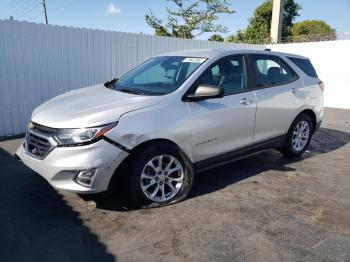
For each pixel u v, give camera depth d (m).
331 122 9.59
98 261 2.93
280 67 5.46
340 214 3.84
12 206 3.88
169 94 4.02
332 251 3.11
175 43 10.05
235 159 4.75
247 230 3.46
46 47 7.48
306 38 15.29
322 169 5.37
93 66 8.34
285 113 5.31
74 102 4.07
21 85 7.28
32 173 4.88
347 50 11.99
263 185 4.66
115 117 3.57
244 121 4.64
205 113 4.16
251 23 23.42
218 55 4.61
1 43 6.87
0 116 7.12
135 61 9.16
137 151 3.71
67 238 3.27
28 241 3.20
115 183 3.75
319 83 6.06
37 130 3.78
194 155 4.18
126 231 3.40
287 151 5.70
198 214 3.78
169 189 4.07
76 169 3.43
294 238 3.32
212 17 19.03
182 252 3.07
